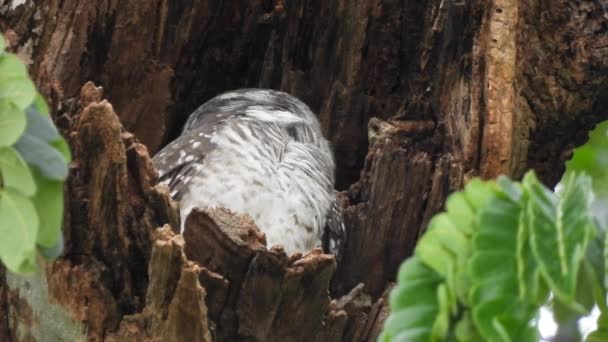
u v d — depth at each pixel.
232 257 8.72
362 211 10.98
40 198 5.79
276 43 12.38
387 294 10.48
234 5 12.07
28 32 10.80
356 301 10.20
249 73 12.62
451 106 11.10
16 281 8.93
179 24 11.80
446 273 5.48
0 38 5.84
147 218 8.87
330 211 10.80
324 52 12.15
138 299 8.84
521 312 5.38
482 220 5.49
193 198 10.13
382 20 11.88
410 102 11.58
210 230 8.71
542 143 11.83
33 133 5.89
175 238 8.19
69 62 10.90
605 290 5.71
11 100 5.69
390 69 12.00
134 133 11.70
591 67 11.63
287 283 8.75
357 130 12.16
